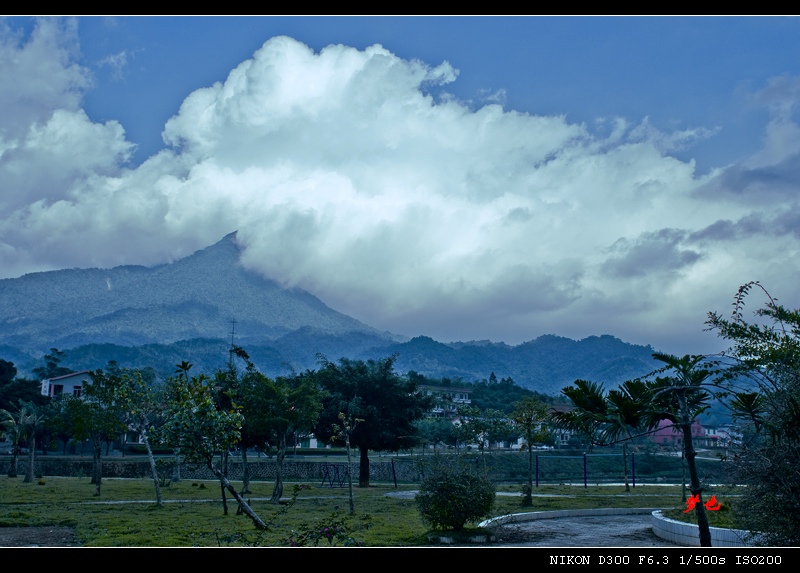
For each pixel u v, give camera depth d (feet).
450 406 442.50
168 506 113.50
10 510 104.37
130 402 127.65
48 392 340.80
